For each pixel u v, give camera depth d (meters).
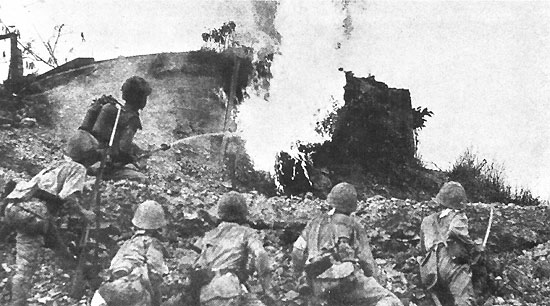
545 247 10.31
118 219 9.31
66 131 10.27
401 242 9.98
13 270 8.60
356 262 8.22
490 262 9.84
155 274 7.98
